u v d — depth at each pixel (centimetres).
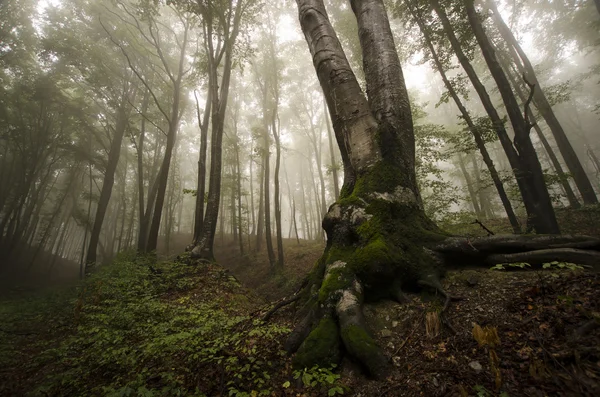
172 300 761
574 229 1003
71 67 2148
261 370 315
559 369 204
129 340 439
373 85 546
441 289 335
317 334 313
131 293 705
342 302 332
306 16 600
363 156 475
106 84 1978
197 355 338
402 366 262
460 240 381
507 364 223
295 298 457
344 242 415
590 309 245
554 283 295
